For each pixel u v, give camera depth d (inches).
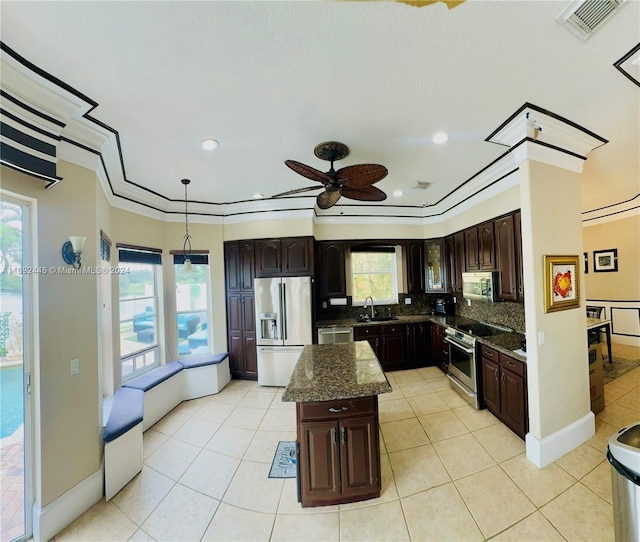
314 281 167.3
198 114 76.7
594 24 51.6
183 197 147.1
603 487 78.2
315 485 75.2
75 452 75.5
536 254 89.0
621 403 124.3
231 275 168.7
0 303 66.7
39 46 53.5
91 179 83.6
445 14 48.8
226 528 70.4
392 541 65.1
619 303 205.5
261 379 160.1
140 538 68.5
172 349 153.2
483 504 74.3
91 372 80.4
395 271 200.8
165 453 100.5
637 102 75.4
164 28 50.3
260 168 112.7
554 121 83.9
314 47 55.0
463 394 135.6
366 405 75.5
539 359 88.4
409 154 103.3
